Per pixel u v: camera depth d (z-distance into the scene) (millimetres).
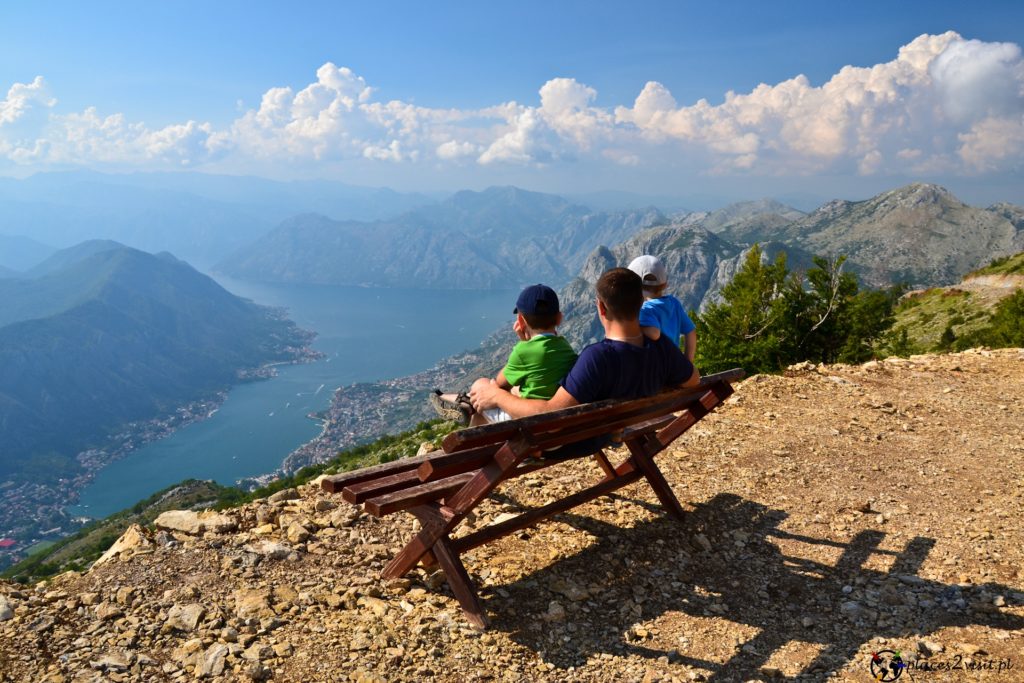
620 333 4395
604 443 4910
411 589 4523
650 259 5758
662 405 4922
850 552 5387
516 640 4035
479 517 5668
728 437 8273
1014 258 77188
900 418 9461
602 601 4559
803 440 8242
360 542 5133
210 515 5340
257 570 4625
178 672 3492
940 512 6199
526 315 4547
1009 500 6520
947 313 64375
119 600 4164
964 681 3666
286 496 5918
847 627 4309
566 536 5406
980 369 12969
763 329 26000
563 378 4562
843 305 25734
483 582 4684
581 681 3664
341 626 4027
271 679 3451
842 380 11336
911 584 4844
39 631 3775
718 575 5008
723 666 3836
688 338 6098
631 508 6000
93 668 3465
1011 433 8953
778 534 5707
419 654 3783
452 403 5508
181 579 4457
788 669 3805
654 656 3947
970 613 4438
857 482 6953
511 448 3850
